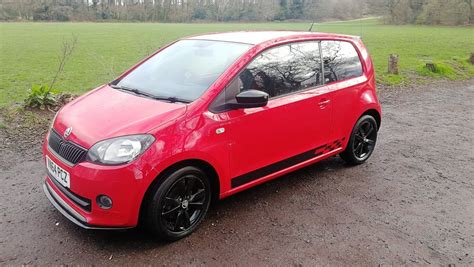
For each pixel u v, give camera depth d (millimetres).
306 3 88562
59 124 3797
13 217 3998
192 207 3801
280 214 4273
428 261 3594
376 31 46062
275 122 4230
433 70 15812
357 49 5559
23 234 3707
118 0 85812
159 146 3326
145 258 3426
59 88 12109
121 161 3209
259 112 4055
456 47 27250
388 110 9711
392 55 14750
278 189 4879
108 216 3283
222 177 3865
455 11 56281
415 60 19281
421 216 4406
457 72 16469
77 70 16094
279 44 4445
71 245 3570
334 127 5055
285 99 4355
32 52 22594
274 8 90062
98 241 3643
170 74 4324
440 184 5297
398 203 4688
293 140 4516
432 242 3902
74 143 3434
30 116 7078
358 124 5461
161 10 86688
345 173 5484
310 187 4980
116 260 3385
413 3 62531
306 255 3582
